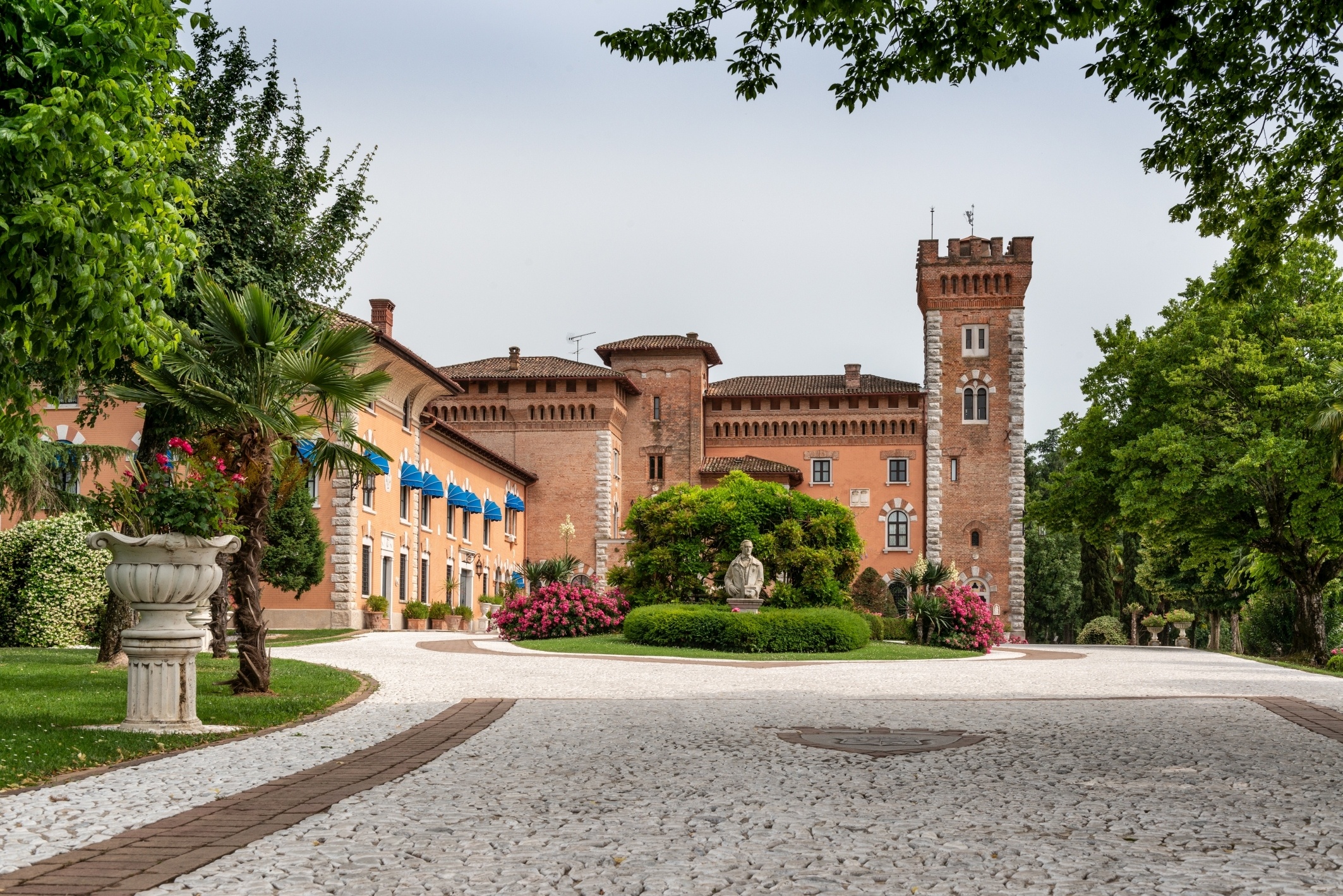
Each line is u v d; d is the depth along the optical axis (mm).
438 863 6672
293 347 17984
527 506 70312
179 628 13914
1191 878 6352
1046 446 104000
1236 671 28562
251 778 10062
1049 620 88375
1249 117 15328
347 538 44469
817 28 13594
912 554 71750
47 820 7969
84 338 11695
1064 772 10367
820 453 73500
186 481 14336
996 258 72250
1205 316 42062
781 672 25516
